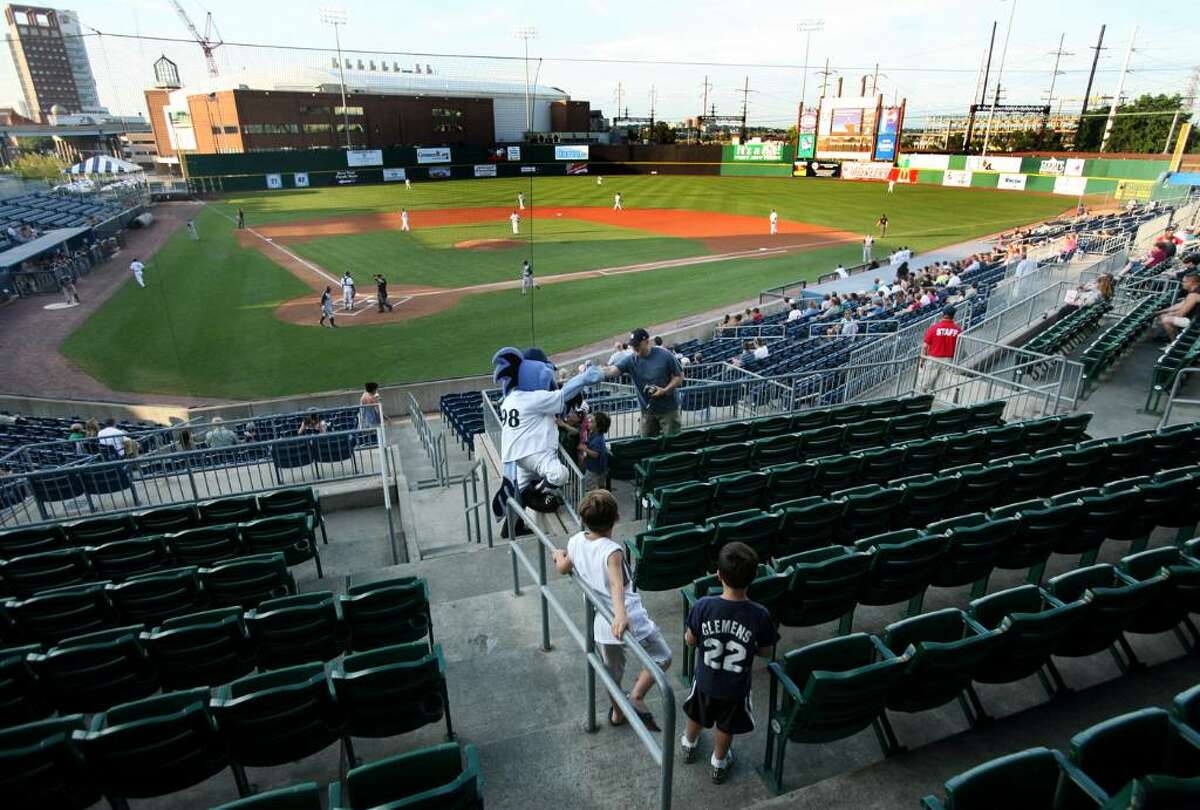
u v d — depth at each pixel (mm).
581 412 8508
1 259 29266
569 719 4914
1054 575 6887
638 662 5562
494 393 12508
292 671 4305
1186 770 3303
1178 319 13555
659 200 57469
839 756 4496
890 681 4004
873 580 5449
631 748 4445
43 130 103812
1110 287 16969
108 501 11539
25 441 14648
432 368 20281
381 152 67375
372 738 4582
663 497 7195
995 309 17531
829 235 41750
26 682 4809
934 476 7582
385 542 9430
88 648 4852
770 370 14648
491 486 10148
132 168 60281
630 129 106375
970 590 6566
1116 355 14180
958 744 4426
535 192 62188
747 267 33281
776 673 4082
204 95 75188
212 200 58906
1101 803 2898
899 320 18562
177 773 4004
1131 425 11453
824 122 70688
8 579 6863
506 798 4094
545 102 107125
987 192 60469
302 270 33000
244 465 11992
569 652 5672
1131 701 4836
